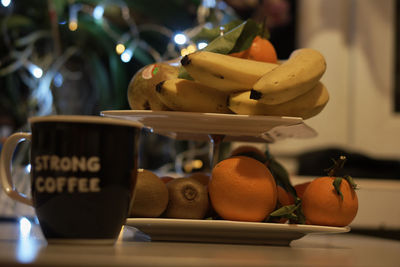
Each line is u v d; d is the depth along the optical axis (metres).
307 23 1.86
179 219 0.53
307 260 0.37
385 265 0.35
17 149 1.34
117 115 0.56
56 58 1.41
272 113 0.57
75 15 1.42
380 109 1.90
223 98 0.58
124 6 1.52
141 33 1.60
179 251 0.41
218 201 0.55
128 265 0.29
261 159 0.64
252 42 0.62
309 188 0.59
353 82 1.90
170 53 1.52
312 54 0.57
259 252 0.44
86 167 0.41
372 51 1.90
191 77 0.59
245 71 0.54
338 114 1.87
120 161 0.42
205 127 0.59
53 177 0.41
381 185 1.45
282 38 1.86
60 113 1.44
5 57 1.43
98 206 0.41
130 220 0.52
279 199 0.60
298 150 1.84
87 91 1.48
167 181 0.65
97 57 1.48
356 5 1.90
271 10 1.86
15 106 1.45
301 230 0.53
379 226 1.44
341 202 0.57
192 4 1.60
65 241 0.42
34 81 1.43
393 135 1.90
